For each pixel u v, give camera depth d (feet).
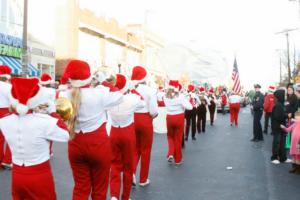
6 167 28.37
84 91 15.51
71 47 101.81
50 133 12.98
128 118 19.63
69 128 15.10
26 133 12.87
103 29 117.19
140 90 22.91
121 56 134.72
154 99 22.86
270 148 41.37
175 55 22.41
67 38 101.65
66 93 15.72
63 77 15.43
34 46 85.05
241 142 46.16
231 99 69.92
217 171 29.14
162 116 53.83
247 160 33.94
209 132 57.88
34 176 13.03
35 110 13.14
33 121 12.92
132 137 19.92
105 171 16.26
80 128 15.57
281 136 33.32
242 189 23.94
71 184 24.38
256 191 23.53
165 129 54.03
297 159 28.63
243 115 108.06
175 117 30.81
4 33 71.46
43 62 88.89
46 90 13.53
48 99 13.47
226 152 38.37
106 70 18.63
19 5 77.15
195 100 47.80
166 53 22.68
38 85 12.97
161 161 32.76
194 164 31.73
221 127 66.69
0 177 25.77
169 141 31.99
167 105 31.07
